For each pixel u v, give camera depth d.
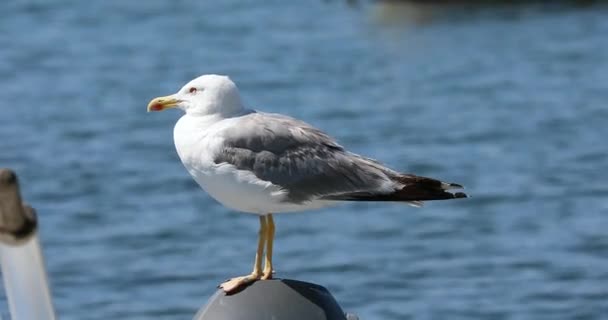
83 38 39.50
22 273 4.66
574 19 42.47
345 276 19.81
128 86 33.72
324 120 30.20
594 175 25.02
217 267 20.28
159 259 20.77
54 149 27.58
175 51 38.00
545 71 35.28
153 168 26.00
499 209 23.05
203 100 8.09
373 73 35.50
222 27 41.28
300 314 6.88
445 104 31.62
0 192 4.43
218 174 7.99
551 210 22.95
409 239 21.50
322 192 8.08
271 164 7.98
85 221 22.84
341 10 44.16
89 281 19.80
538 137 28.14
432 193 7.86
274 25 41.81
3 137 28.67
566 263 20.12
